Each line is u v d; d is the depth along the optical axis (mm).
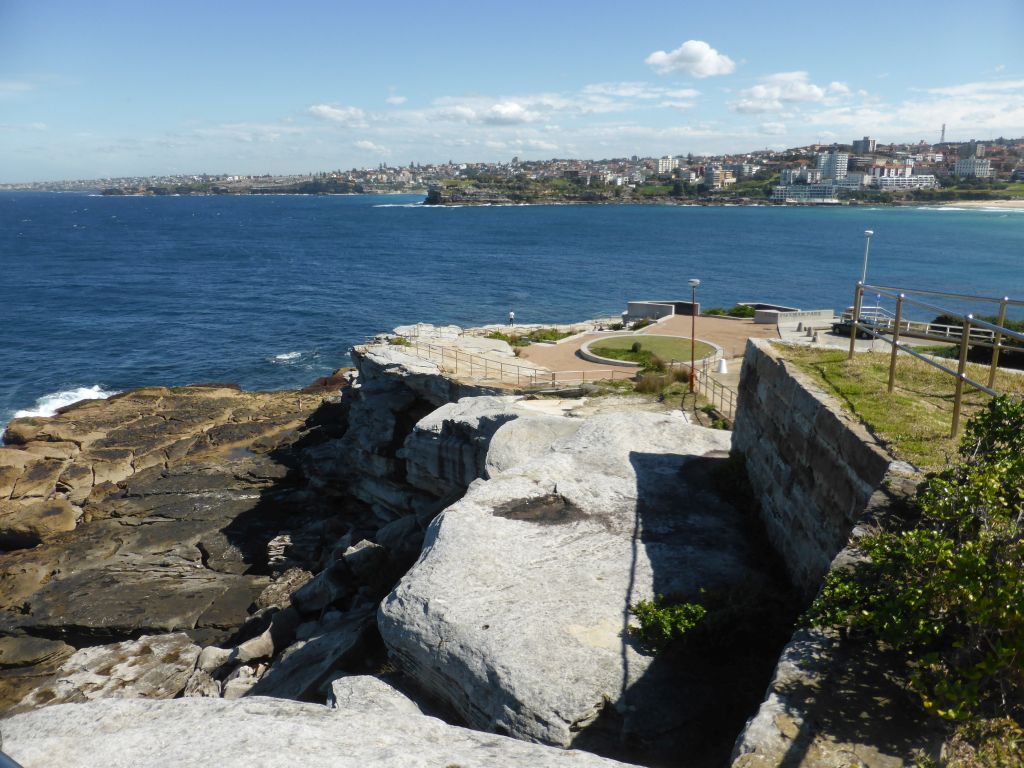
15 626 24438
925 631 5852
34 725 6559
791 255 144125
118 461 36625
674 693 9133
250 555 29016
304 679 14070
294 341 73938
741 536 13031
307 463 35656
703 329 47875
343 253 153500
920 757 5258
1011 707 5512
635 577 11500
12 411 52406
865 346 36406
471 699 9664
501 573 11430
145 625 24109
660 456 16141
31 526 30922
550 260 138375
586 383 30812
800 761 5367
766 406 13789
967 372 12094
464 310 88938
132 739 6109
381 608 11250
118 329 79000
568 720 8734
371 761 5770
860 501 9359
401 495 29734
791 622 10312
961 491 6258
